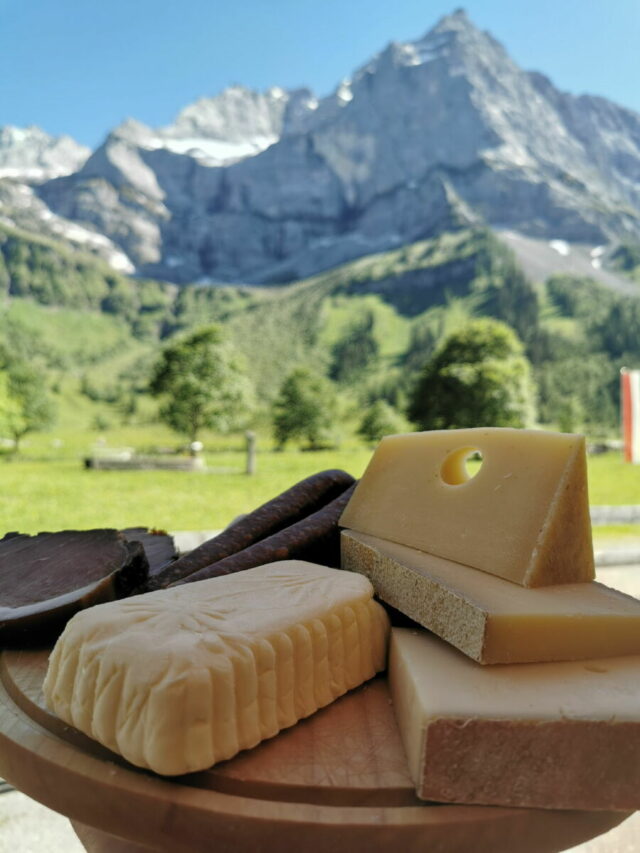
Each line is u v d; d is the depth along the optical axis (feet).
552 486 3.49
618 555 14.60
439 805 2.39
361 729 2.86
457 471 4.51
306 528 4.47
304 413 163.94
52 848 6.26
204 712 2.38
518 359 142.82
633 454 55.06
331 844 2.26
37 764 2.56
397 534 4.14
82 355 366.43
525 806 2.41
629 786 2.43
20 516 26.35
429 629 3.28
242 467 70.33
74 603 3.52
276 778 2.44
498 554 3.47
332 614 3.10
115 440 212.43
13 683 3.16
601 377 257.75
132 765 2.48
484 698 2.52
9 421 125.18
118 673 2.46
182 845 2.32
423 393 145.28
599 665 2.91
